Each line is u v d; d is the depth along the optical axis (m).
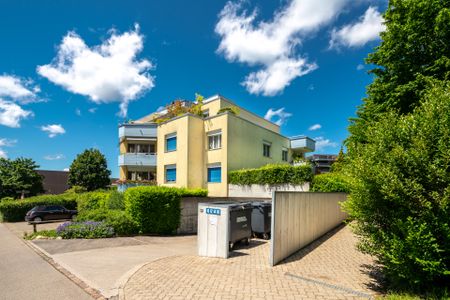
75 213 24.16
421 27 12.87
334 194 12.09
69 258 8.20
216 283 5.45
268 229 10.87
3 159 37.59
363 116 18.62
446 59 11.82
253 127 21.55
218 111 21.47
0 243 12.08
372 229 4.85
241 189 17.44
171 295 4.88
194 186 19.48
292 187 14.86
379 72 15.16
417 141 4.40
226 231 7.68
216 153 19.34
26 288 5.59
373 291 4.86
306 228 8.86
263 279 5.63
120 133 24.61
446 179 4.06
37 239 12.05
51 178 51.69
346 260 7.03
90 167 39.38
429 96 4.96
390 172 4.38
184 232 14.63
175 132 21.03
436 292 4.19
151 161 23.42
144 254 8.77
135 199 13.26
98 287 5.47
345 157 6.27
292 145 27.19
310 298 4.60
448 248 4.00
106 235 12.32
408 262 4.20
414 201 4.31
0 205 24.36
